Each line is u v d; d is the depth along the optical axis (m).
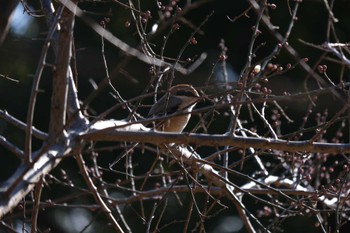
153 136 8.24
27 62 21.98
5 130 21.14
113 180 20.20
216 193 10.45
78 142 8.10
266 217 19.81
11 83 21.94
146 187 20.25
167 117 7.68
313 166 11.76
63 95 7.87
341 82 8.74
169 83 9.32
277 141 8.48
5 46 21.47
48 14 9.54
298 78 22.14
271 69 8.92
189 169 9.91
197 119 19.16
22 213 9.09
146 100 18.92
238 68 22.81
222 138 8.38
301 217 20.70
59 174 20.17
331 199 11.71
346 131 19.92
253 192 10.54
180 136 8.29
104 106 21.56
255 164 19.92
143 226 20.12
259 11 9.36
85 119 8.47
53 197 20.16
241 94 8.41
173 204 20.31
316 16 22.39
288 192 10.34
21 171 7.51
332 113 20.97
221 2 23.02
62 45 7.85
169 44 22.23
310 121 21.16
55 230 20.42
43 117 22.08
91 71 22.23
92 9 20.14
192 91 11.82
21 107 22.02
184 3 20.73
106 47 22.23
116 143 20.25
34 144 21.30
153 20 19.61
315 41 22.52
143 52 9.88
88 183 8.69
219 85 9.89
